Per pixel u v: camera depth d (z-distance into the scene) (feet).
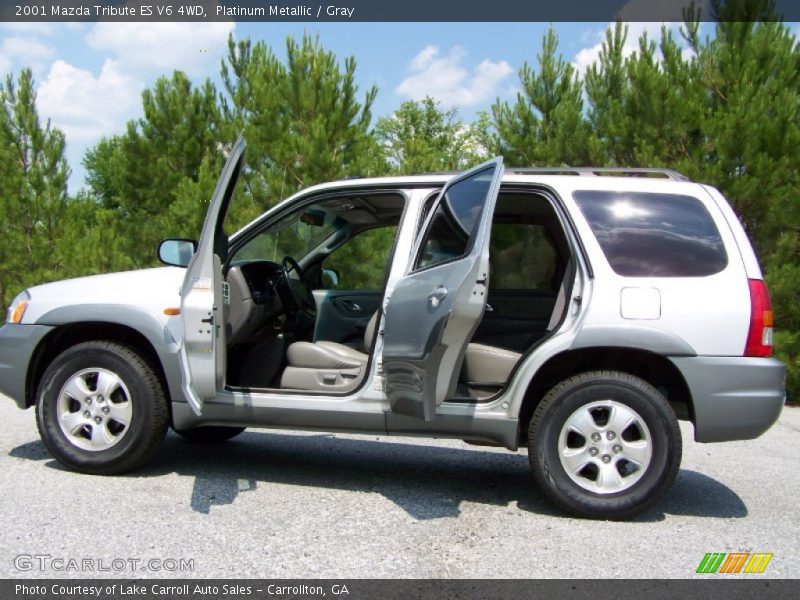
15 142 42.19
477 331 17.31
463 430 14.38
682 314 13.85
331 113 38.58
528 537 12.96
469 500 15.24
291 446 19.71
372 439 21.21
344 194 15.90
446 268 13.06
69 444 15.62
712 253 14.21
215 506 13.97
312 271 18.95
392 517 13.84
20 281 41.42
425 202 15.44
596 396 14.01
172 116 47.52
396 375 13.80
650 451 13.85
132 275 16.43
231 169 14.35
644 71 33.01
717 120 30.99
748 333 13.82
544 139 36.99
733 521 14.33
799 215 29.53
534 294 17.26
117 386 15.51
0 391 16.24
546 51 37.68
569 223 14.62
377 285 19.75
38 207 41.91
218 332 14.47
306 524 13.21
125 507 13.64
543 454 14.12
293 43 39.11
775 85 31.01
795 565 12.00
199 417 15.26
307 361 15.87
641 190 14.80
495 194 12.79
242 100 42.91
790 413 29.48
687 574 11.48
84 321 15.75
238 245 15.99
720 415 13.69
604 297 14.02
